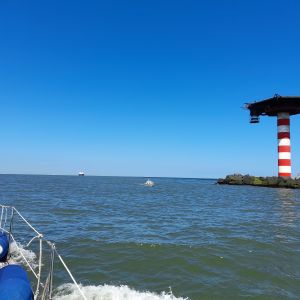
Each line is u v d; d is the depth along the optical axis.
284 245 19.75
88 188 92.19
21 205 39.69
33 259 15.11
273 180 107.25
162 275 13.75
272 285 12.77
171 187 119.06
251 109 107.25
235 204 50.00
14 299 6.71
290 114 102.75
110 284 12.51
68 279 12.80
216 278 13.47
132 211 37.31
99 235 21.66
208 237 21.89
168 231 24.09
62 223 26.58
